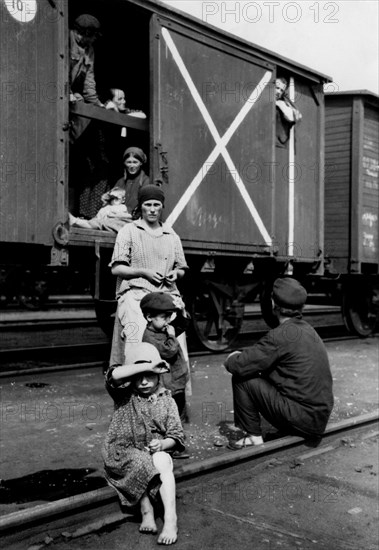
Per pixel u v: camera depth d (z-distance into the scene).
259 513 3.43
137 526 3.21
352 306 11.92
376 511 3.53
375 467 4.26
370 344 11.00
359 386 6.93
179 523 3.26
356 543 3.12
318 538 3.16
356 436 4.95
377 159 11.78
